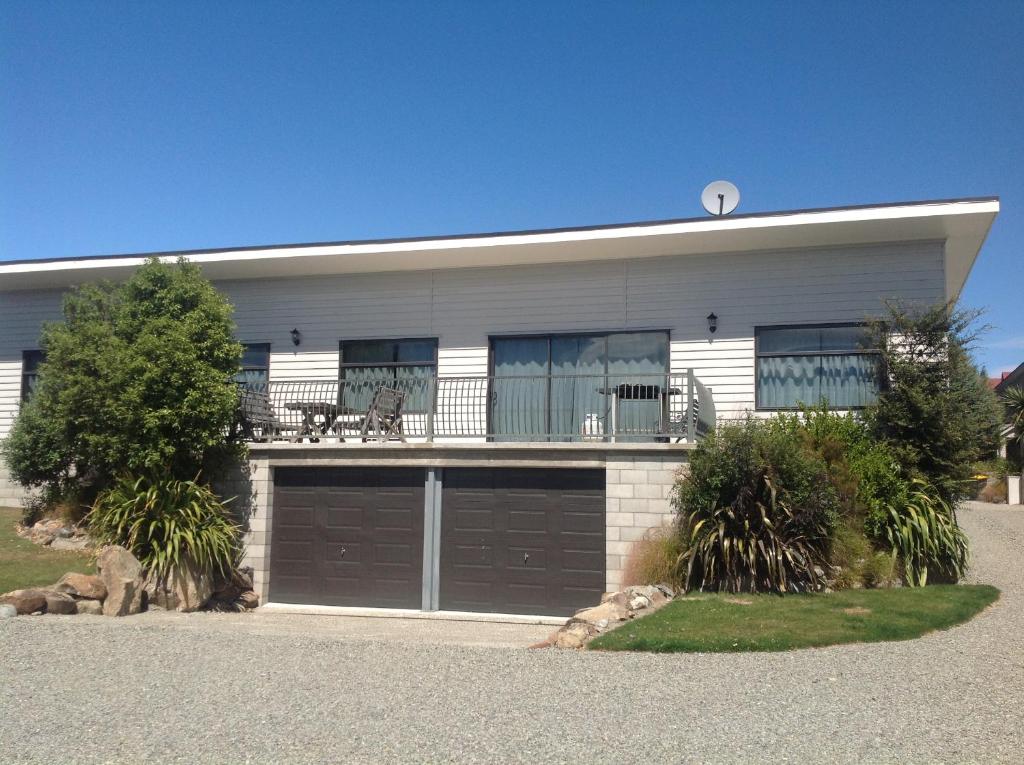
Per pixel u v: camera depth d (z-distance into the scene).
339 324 16.12
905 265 13.49
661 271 14.61
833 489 10.88
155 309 13.00
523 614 12.12
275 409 15.02
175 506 12.05
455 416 15.16
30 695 6.72
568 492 12.16
